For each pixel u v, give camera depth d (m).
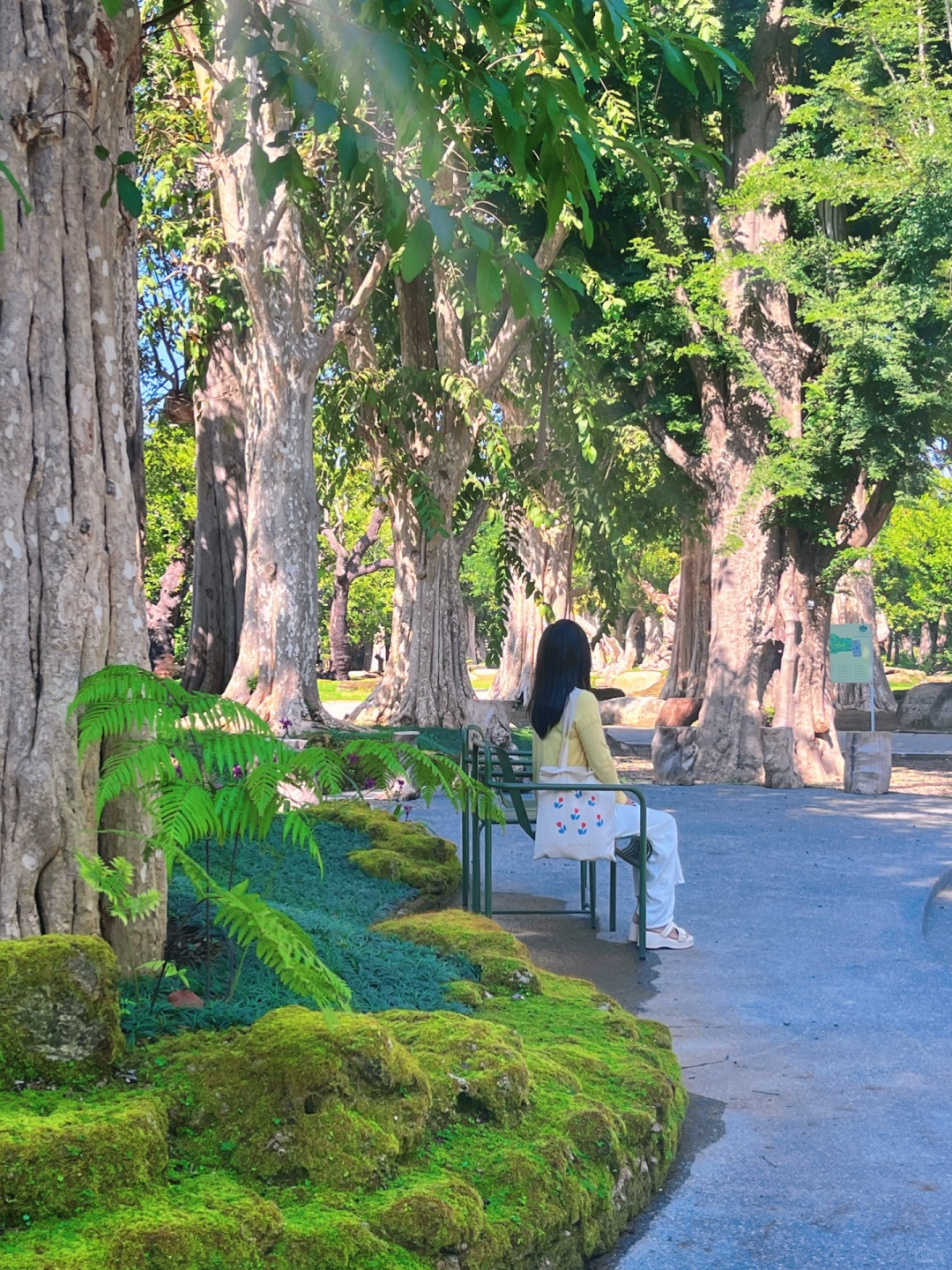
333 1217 2.95
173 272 18.80
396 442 19.75
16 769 3.88
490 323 20.08
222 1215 2.76
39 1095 3.12
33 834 3.87
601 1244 3.60
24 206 4.05
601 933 7.67
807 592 19.47
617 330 18.55
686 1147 4.36
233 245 15.51
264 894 4.54
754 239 19.34
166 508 33.59
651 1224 3.78
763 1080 5.05
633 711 33.66
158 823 4.22
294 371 15.91
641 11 4.34
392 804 13.41
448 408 19.83
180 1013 3.84
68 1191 2.73
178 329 20.09
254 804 4.09
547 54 3.90
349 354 20.17
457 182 16.17
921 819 13.74
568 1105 3.88
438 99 4.27
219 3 4.48
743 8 19.66
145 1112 2.99
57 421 4.08
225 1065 3.31
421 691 19.77
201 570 19.56
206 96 15.12
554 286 3.95
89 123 4.23
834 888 9.34
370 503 22.14
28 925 3.84
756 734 18.67
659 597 56.41
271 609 15.77
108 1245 2.58
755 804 15.25
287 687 15.65
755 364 18.58
